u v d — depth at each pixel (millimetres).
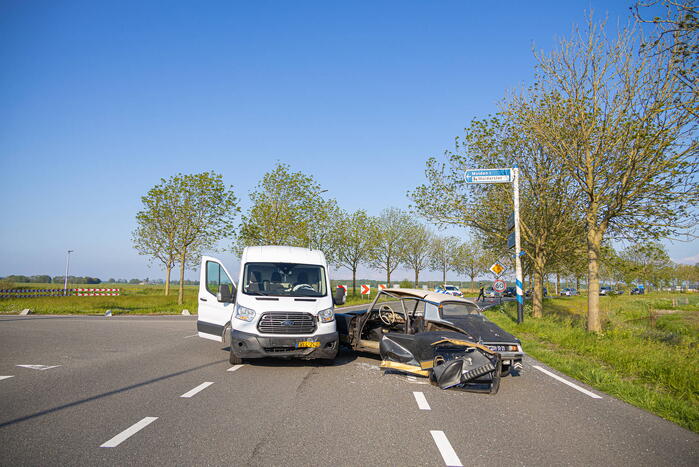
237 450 4219
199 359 9469
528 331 16516
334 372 8523
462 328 8031
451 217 22453
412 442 4621
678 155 13141
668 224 14367
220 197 29719
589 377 8453
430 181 22547
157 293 48094
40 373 7641
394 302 9469
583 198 19406
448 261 71938
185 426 4906
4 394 6133
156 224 29641
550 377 8703
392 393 6945
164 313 25031
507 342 7793
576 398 6945
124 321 18922
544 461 4195
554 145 16938
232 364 8961
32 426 4758
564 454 4406
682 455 4457
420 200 22672
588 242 15695
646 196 14766
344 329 10352
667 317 29984
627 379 8547
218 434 4668
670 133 13117
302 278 9586
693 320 27953
